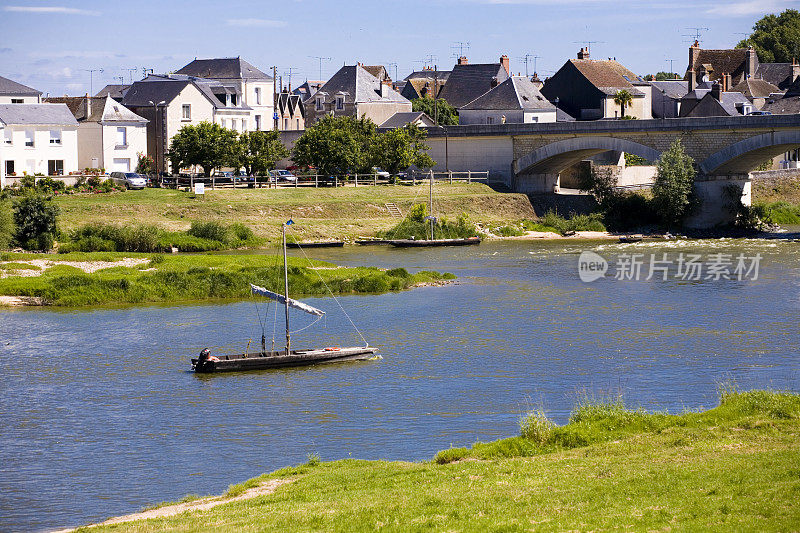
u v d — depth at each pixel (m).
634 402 69.25
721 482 43.78
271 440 62.88
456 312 103.62
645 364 80.56
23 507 52.03
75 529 46.78
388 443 61.69
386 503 44.66
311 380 77.50
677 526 38.31
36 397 72.69
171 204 163.50
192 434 64.25
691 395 70.94
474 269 134.75
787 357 82.25
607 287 119.00
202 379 77.94
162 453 60.72
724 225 180.50
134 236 143.25
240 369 80.62
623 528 38.69
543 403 69.62
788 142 167.38
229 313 103.94
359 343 89.69
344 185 192.25
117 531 43.84
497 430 63.72
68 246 139.00
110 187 170.75
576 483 45.91
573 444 55.91
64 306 106.94
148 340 91.00
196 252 145.50
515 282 123.50
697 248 154.62
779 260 139.75
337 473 52.75
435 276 126.00
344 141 192.75
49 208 139.62
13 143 171.50
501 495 44.59
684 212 177.62
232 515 45.34
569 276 128.12
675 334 91.69
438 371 79.44
